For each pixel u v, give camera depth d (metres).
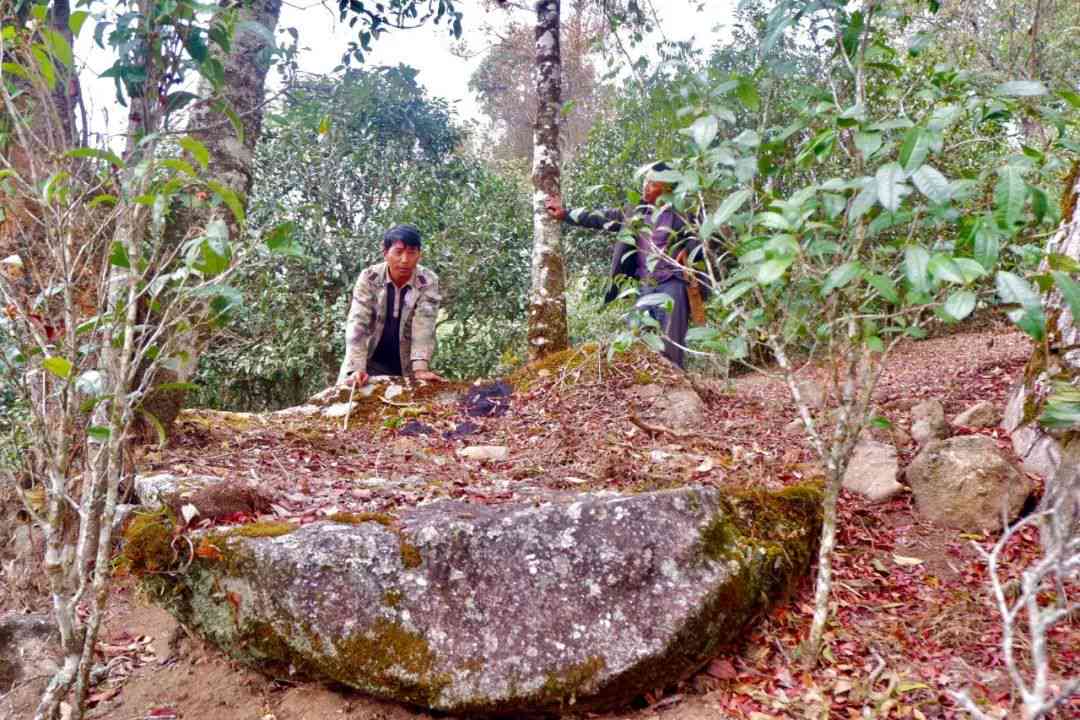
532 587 2.15
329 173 7.98
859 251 2.11
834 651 2.28
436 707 2.01
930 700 2.04
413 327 4.82
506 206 9.05
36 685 2.21
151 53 1.83
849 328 2.11
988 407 3.79
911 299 1.78
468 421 4.36
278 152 7.85
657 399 4.44
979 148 4.63
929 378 5.85
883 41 2.27
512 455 3.65
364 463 3.41
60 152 1.85
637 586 2.17
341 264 7.81
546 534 2.23
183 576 2.27
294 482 2.89
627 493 2.59
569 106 3.08
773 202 1.85
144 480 2.67
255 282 7.34
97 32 1.83
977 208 2.15
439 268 8.30
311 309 7.79
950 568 2.68
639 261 4.65
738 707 2.09
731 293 1.95
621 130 8.52
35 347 1.70
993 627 2.35
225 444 3.50
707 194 2.49
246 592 2.13
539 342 5.67
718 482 2.91
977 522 2.87
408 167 8.33
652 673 2.09
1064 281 1.63
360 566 2.12
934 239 2.23
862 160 2.02
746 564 2.30
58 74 1.75
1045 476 2.98
